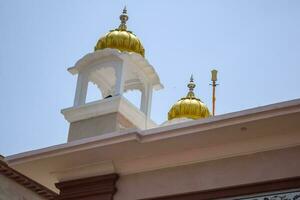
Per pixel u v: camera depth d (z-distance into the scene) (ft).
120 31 58.54
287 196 43.06
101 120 53.21
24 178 65.92
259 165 45.14
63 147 49.42
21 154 51.16
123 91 57.26
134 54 55.52
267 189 43.93
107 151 48.93
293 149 44.57
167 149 47.80
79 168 51.19
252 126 44.19
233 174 45.70
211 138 45.98
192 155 47.67
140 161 49.34
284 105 42.42
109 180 49.80
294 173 43.68
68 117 55.01
